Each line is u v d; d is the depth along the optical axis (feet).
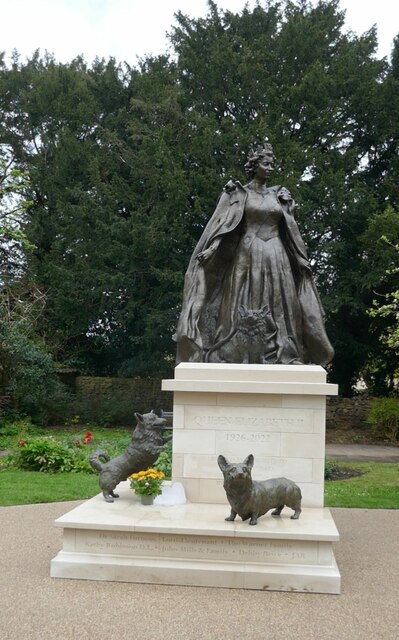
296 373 27.96
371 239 82.12
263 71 91.66
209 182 85.92
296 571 21.53
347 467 55.11
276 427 27.78
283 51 94.68
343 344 92.84
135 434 27.55
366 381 105.29
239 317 30.89
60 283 93.97
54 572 22.39
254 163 33.37
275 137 85.51
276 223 32.76
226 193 33.40
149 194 94.32
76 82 110.32
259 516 24.08
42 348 91.15
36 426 83.51
